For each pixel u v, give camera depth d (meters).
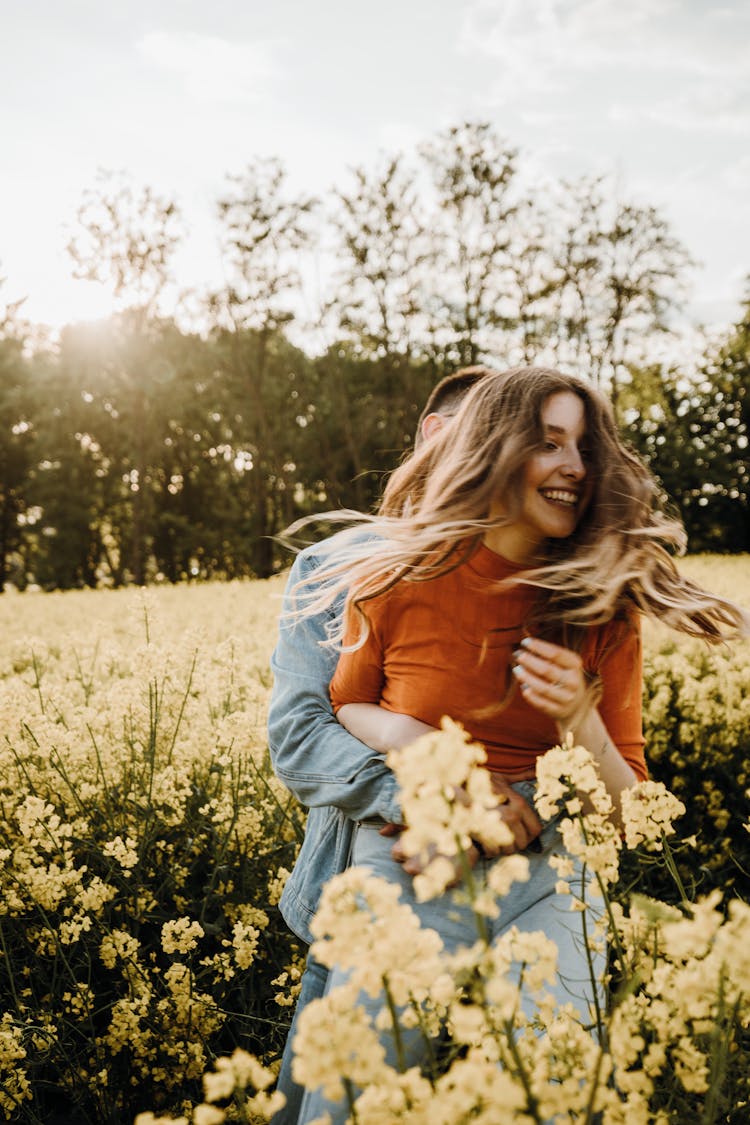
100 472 46.94
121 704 3.27
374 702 1.99
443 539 1.75
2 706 3.17
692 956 1.17
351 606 1.91
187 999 2.27
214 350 40.12
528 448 1.74
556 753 1.40
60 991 2.45
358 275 34.84
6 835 3.00
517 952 1.18
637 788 1.61
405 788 0.94
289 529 2.20
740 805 4.16
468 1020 0.95
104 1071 2.20
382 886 0.99
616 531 1.78
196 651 3.47
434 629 1.83
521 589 1.82
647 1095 1.14
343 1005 0.98
